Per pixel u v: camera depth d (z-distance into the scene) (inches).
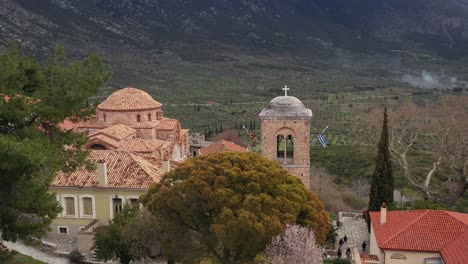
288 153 1929.1
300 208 1417.3
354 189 3257.9
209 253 1472.7
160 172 2020.2
